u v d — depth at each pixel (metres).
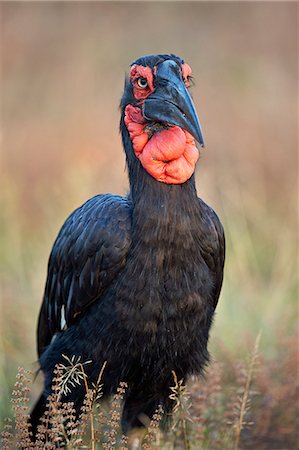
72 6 22.75
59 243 8.70
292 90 20.55
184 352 8.31
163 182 7.91
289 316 11.92
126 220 8.07
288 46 21.98
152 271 7.93
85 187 14.59
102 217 8.16
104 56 21.31
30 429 8.70
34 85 20.89
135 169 8.06
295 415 10.19
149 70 7.96
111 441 7.91
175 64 7.96
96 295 8.18
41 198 16.17
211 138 18.84
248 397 9.81
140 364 8.26
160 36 22.12
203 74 21.00
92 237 8.12
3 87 20.84
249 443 9.85
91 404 7.85
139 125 8.02
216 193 14.78
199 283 8.12
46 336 9.38
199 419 9.18
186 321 8.14
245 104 19.86
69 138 18.48
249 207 15.20
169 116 7.78
